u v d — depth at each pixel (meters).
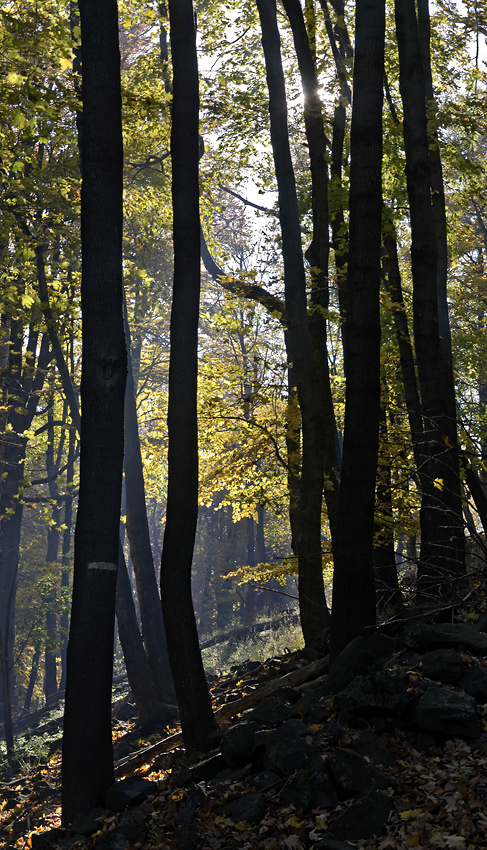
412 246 9.73
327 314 11.20
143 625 14.09
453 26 12.73
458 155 11.91
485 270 25.98
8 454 19.42
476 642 6.45
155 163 16.08
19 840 8.10
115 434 6.97
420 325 9.61
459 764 5.07
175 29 7.75
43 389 18.05
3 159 12.95
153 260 21.81
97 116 7.10
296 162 15.41
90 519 6.84
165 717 12.52
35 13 10.02
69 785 6.55
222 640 25.50
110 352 6.99
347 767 5.09
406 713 5.67
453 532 9.59
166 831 5.36
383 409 12.51
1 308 14.20
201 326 24.97
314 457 10.25
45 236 14.67
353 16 13.86
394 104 14.10
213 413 12.34
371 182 7.45
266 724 6.20
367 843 4.47
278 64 9.91
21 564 31.62
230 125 14.82
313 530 10.26
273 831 4.90
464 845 4.19
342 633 7.27
